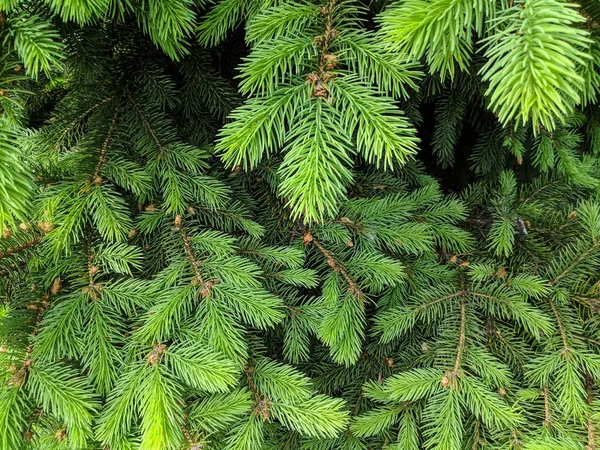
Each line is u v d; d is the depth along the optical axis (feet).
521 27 0.62
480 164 1.58
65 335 0.93
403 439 1.12
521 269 1.28
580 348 1.12
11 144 0.78
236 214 1.18
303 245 1.25
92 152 1.08
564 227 1.32
